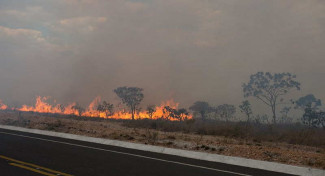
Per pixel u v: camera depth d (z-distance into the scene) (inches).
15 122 1042.1
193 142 600.7
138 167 358.9
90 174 318.3
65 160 387.9
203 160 414.0
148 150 489.7
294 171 357.1
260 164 384.8
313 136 754.2
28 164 356.5
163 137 689.6
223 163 398.0
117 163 378.6
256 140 702.5
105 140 571.5
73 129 830.5
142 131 851.4
